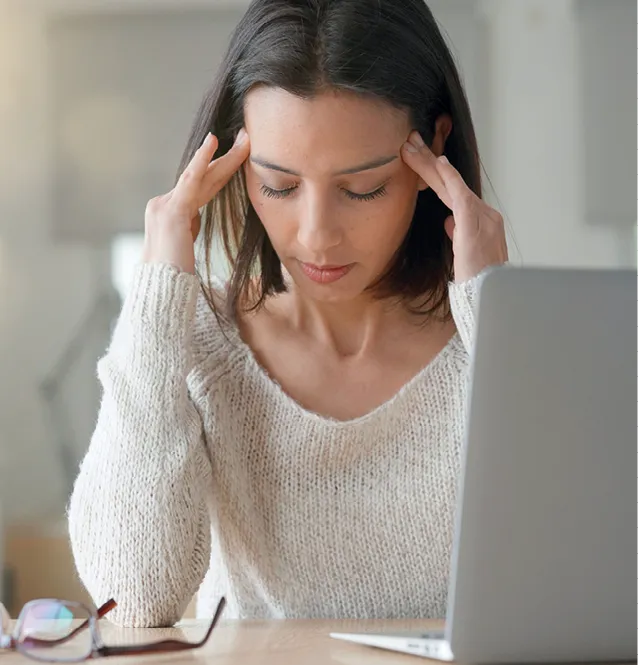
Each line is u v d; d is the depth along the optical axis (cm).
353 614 132
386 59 118
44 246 367
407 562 132
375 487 133
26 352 364
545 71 368
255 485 134
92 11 368
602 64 367
